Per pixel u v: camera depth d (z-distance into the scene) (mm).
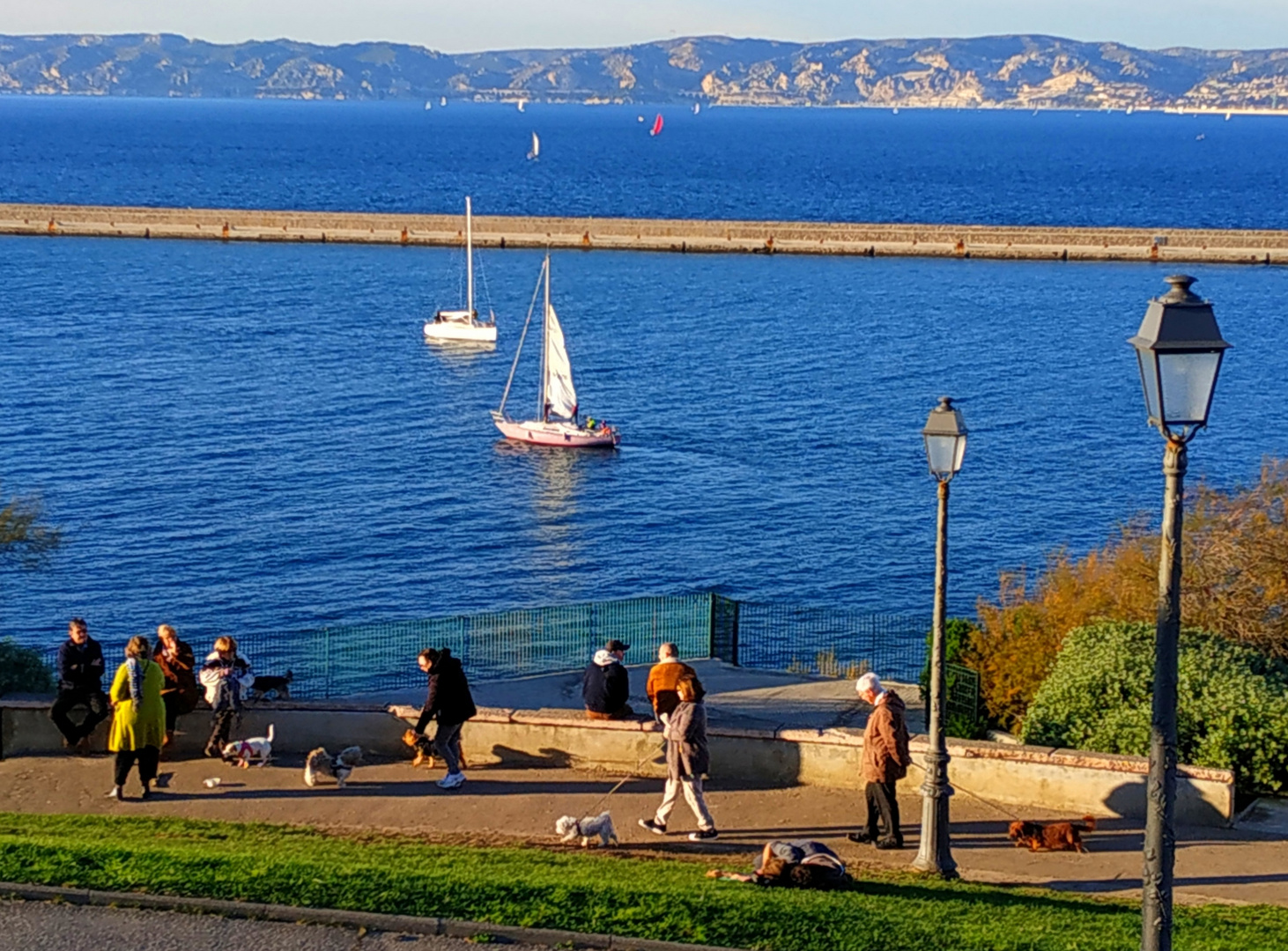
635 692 26562
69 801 18422
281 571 50969
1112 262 133750
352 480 63156
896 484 63000
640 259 135375
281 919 13719
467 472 65062
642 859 16266
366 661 39125
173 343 93375
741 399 79688
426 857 15547
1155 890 10781
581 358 91062
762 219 185875
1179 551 10453
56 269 123688
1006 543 54531
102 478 61938
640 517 58438
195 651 42844
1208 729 19406
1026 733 21078
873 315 105688
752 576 51281
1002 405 77750
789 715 24891
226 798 18578
